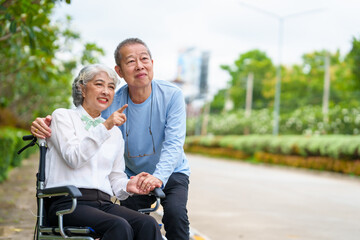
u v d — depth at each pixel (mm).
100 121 3652
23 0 5633
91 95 3598
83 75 3609
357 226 8109
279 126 37344
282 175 20734
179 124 3863
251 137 33719
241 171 22375
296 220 8570
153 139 3959
